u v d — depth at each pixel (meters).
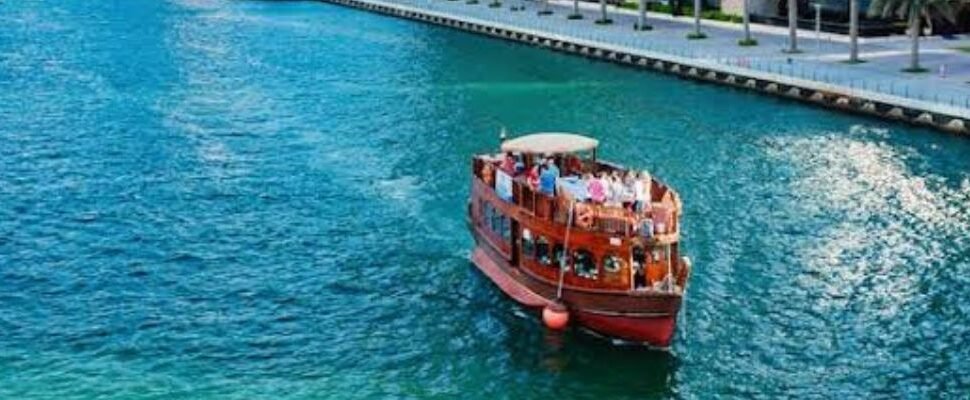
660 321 63.16
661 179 94.44
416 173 98.00
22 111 122.88
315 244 80.81
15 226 84.50
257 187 94.06
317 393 60.06
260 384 60.97
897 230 81.75
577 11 182.00
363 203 89.56
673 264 65.38
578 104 124.94
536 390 60.62
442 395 60.09
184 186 94.50
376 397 59.75
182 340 65.88
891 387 60.44
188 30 189.75
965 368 62.19
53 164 101.25
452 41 173.00
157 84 139.50
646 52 143.88
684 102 123.38
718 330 66.44
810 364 62.75
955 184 91.75
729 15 169.00
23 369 62.19
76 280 74.38
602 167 73.44
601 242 63.88
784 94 122.25
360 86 138.25
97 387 60.34
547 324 66.19
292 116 120.94
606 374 62.03
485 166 74.31
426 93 133.25
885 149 101.81
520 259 69.75
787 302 70.00
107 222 85.69
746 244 79.25
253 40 177.75
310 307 70.31
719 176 95.00
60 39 179.00
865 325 67.00
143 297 71.81
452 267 76.12
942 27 145.25
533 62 152.50
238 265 77.12
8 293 72.06
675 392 60.28
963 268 74.75
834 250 78.12
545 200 66.75
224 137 111.19
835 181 93.06
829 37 148.50
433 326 67.56
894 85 116.75
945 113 105.38
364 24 195.00
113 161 102.25
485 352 64.44
